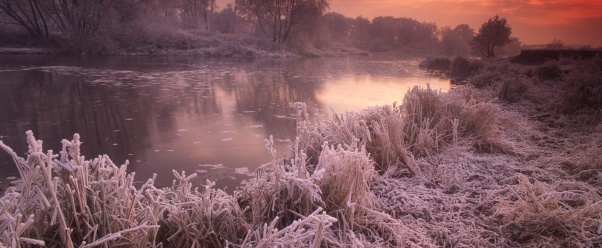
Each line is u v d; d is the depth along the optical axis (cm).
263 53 3725
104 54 2761
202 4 5003
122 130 588
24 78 1243
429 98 470
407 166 356
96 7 2756
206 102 885
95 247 166
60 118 667
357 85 1323
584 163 343
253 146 502
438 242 238
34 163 157
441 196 295
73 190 165
